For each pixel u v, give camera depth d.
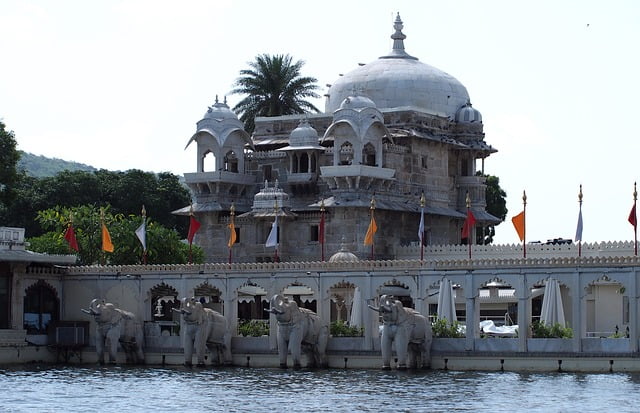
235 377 81.31
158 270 95.88
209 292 107.06
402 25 138.88
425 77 135.12
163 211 164.88
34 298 97.75
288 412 63.38
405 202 127.56
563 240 123.38
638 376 79.31
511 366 84.69
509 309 118.12
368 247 122.31
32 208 157.75
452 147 135.38
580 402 66.12
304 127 130.50
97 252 123.69
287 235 125.94
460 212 136.50
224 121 131.62
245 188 132.88
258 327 93.94
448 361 86.25
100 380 79.75
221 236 129.62
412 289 88.38
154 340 95.00
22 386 76.06
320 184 129.25
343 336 90.69
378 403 66.31
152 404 67.00
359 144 123.69
